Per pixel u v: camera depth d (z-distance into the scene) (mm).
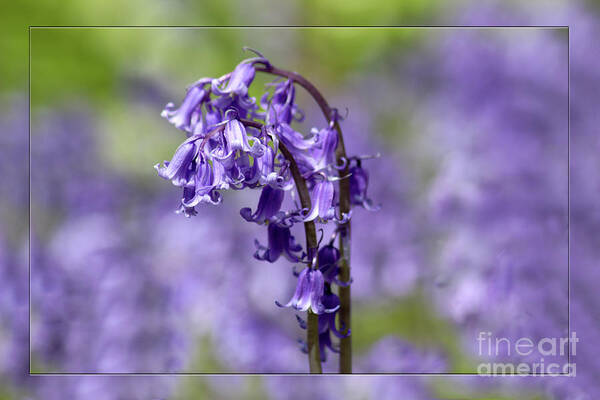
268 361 894
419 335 924
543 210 896
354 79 1628
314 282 729
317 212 728
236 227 957
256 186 719
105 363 877
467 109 998
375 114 1428
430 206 952
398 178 1130
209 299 912
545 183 909
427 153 1146
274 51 1832
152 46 1703
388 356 896
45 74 1604
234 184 715
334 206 748
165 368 881
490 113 953
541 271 875
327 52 1825
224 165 712
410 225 1044
